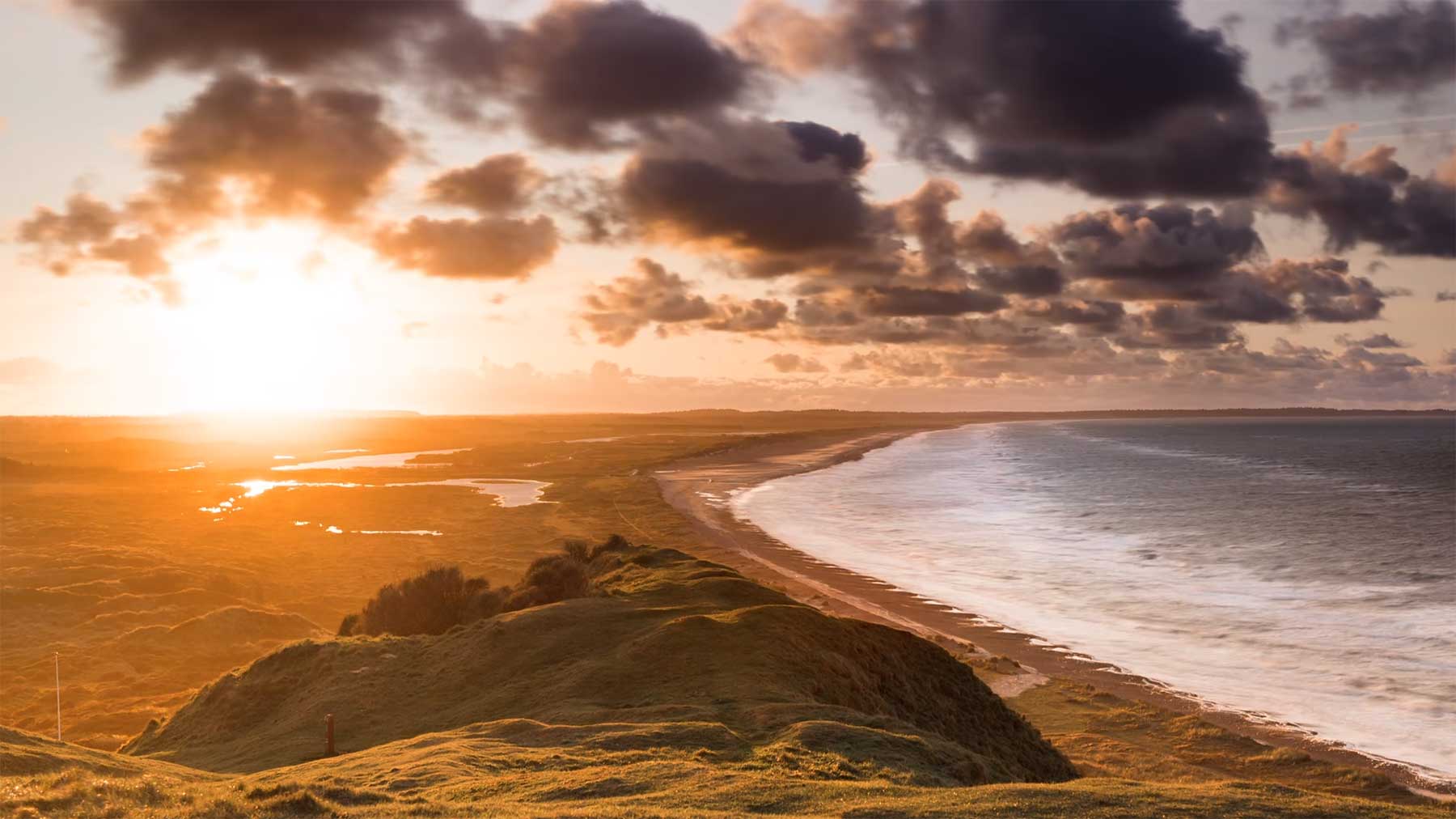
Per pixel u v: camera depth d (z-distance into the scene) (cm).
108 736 6362
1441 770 4244
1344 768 4231
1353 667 5900
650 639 4197
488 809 2014
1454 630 6731
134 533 15312
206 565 12081
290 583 11412
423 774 2508
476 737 3042
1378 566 9394
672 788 2228
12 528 16075
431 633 6506
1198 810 1939
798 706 3228
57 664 7175
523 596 6378
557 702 3697
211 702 5272
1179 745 4622
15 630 9550
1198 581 8969
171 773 3145
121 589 10888
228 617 9275
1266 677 5781
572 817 1884
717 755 2633
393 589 6838
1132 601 8156
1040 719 5094
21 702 7475
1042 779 4072
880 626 4894
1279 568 9475
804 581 9519
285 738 4178
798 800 2053
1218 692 5506
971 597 8544
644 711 3303
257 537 14625
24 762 2952
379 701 4400
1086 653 6456
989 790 2120
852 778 2375
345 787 2202
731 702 3341
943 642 6819
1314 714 5062
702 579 5772
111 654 8544
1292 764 4306
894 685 4269
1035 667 6134
